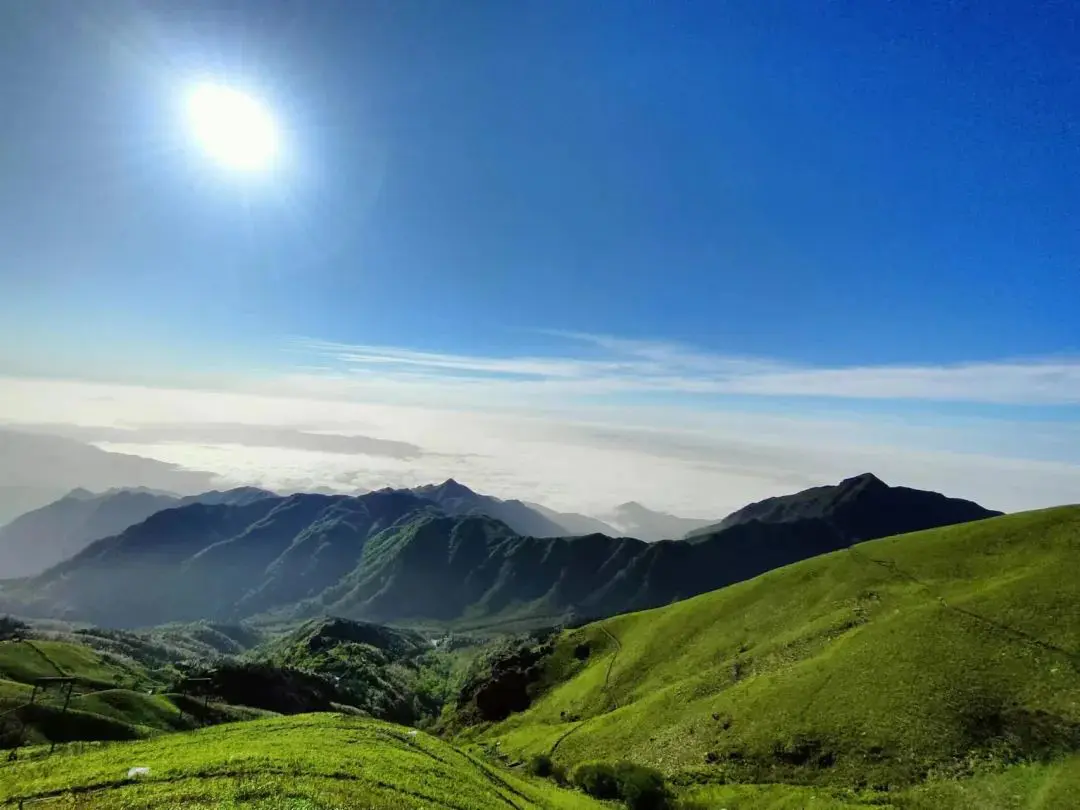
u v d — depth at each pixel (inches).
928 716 2901.1
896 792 2628.0
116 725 3393.2
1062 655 2923.2
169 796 1454.2
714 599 5944.9
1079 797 2226.9
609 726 4468.5
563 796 2871.6
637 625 6663.4
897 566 4672.7
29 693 3607.3
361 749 2185.0
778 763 3085.6
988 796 2426.2
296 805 1437.0
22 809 1398.9
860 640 3710.6
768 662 4168.3
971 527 4793.3
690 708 4067.4
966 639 3280.0
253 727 2554.1
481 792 2117.4
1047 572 3604.8
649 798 3088.1
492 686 6771.7
